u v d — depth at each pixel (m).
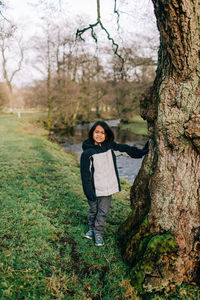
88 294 1.99
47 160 7.48
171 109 1.86
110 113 41.19
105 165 2.55
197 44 1.55
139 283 2.02
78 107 28.34
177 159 1.97
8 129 15.61
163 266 1.97
